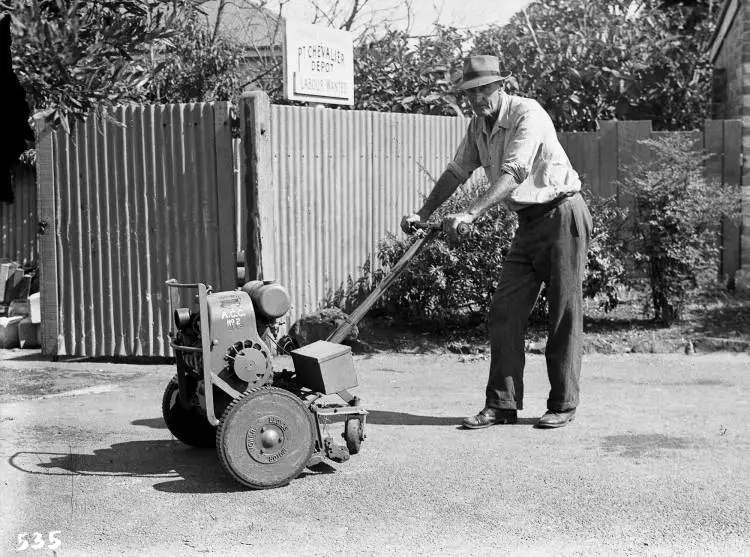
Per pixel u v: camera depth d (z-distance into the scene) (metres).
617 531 4.38
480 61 6.09
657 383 7.57
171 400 5.68
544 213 6.14
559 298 6.19
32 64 5.78
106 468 5.41
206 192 8.54
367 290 9.73
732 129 10.93
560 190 6.09
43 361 8.88
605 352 8.66
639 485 5.00
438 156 10.71
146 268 8.70
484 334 9.12
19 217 12.31
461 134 11.03
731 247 10.89
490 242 8.85
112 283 8.78
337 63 9.96
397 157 10.11
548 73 13.10
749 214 10.83
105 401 7.16
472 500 4.81
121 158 8.68
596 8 14.91
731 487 4.96
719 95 13.08
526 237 6.25
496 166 6.28
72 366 8.62
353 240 9.61
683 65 13.92
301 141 9.03
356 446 5.55
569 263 6.16
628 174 11.14
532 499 4.81
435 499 4.83
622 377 7.79
